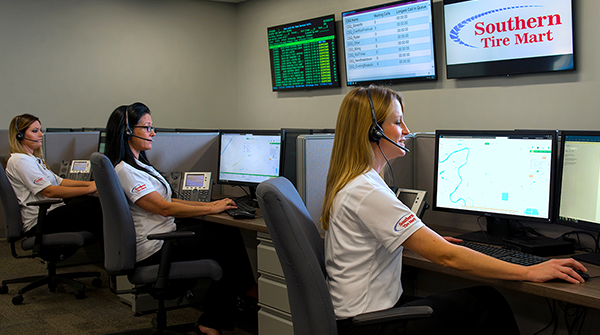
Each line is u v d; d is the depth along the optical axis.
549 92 3.38
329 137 1.89
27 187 2.84
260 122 5.68
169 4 5.47
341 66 4.76
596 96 3.17
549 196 1.57
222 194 3.15
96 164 1.86
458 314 1.23
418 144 2.05
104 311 2.70
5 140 4.27
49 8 4.94
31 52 4.89
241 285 2.34
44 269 3.53
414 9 4.02
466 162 1.77
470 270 1.18
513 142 1.65
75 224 2.92
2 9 4.74
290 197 1.26
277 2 5.27
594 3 3.11
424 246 1.16
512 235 1.72
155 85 5.46
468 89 3.84
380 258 1.23
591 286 1.18
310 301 1.15
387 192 1.21
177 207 2.11
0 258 3.82
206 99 5.73
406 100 4.29
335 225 1.25
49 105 5.00
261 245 1.95
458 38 3.73
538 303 1.74
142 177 2.12
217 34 5.71
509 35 3.46
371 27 4.34
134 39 5.33
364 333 1.18
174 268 1.99
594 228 1.44
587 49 3.18
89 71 5.15
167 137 2.85
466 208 1.77
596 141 1.44
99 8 5.16
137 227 2.09
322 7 4.83
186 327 2.26
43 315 2.63
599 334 1.58
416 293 2.13
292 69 5.11
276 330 1.87
